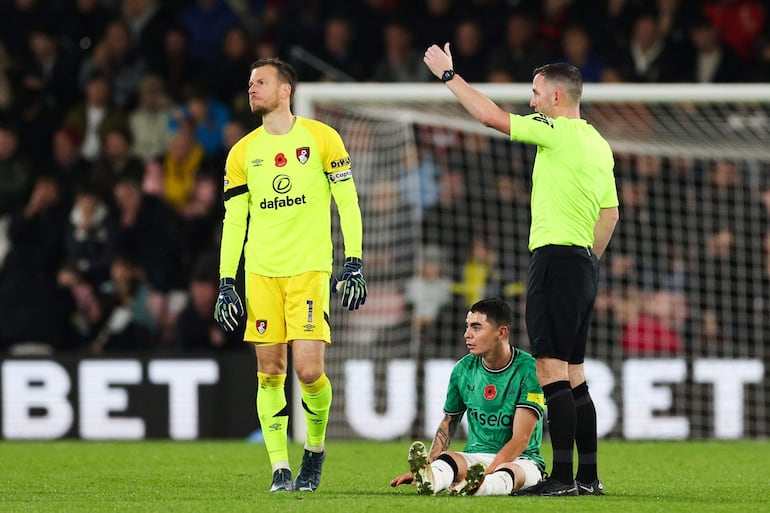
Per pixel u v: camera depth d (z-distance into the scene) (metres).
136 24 51.97
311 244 21.58
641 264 40.78
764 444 35.62
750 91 37.53
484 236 42.75
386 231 41.16
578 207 20.80
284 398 22.30
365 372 37.97
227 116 48.44
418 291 41.00
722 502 20.27
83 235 45.25
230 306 21.86
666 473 27.08
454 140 43.25
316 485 22.59
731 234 41.06
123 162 47.09
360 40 50.31
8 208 48.53
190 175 47.03
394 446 35.16
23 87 50.59
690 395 37.44
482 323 21.39
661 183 41.44
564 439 20.75
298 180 21.56
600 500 20.09
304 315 21.47
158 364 38.44
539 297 20.80
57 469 28.17
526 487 21.14
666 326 39.66
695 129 41.19
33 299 41.66
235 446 35.41
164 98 49.25
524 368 21.61
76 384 38.47
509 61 46.72
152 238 44.72
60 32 52.97
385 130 41.53
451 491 20.66
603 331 39.28
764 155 40.75
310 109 38.44
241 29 49.56
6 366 38.47
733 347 39.94
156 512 18.50
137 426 38.38
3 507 19.41
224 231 22.16
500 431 21.81
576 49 46.59
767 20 48.94
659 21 47.22
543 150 21.05
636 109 41.50
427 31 49.47
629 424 37.34
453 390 22.28
